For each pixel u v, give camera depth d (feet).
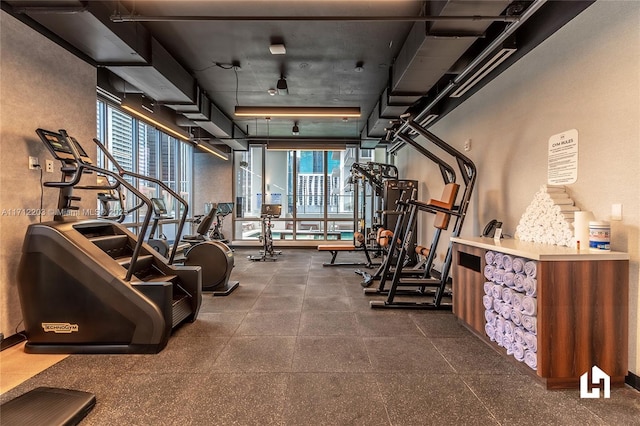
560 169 9.37
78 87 11.99
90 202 12.94
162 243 17.97
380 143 29.32
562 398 6.82
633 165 7.22
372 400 6.72
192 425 5.95
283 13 11.56
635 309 7.17
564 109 9.21
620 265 7.27
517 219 11.52
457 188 12.95
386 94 17.89
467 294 10.49
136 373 7.80
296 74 16.83
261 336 10.06
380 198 24.30
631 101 7.25
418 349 9.15
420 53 11.53
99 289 8.81
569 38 9.01
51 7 9.38
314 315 12.04
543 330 7.16
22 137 9.87
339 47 13.91
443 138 18.44
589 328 7.23
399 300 13.94
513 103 11.69
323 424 5.99
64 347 8.87
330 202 33.68
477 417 6.20
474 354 8.85
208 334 10.21
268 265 22.84
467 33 10.23
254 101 21.15
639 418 6.18
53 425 5.63
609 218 7.78
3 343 9.25
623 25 7.41
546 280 7.18
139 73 13.53
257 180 33.37
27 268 8.84
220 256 15.10
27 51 9.95
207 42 13.55
